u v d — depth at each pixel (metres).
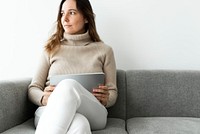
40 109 1.27
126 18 1.80
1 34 1.84
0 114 1.14
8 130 1.15
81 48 1.55
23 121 1.37
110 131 1.20
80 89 1.14
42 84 1.48
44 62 1.54
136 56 1.81
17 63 1.84
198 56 1.79
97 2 1.80
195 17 1.79
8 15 1.83
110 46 1.67
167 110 1.58
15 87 1.29
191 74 1.62
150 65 1.81
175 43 1.80
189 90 1.58
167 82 1.59
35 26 1.82
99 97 1.26
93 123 1.21
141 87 1.59
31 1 1.82
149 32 1.80
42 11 1.81
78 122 1.01
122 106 1.58
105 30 1.81
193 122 1.36
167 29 1.80
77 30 1.58
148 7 1.79
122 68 1.81
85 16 1.62
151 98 1.58
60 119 0.99
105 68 1.54
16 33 1.83
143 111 1.58
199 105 1.57
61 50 1.55
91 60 1.52
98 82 1.24
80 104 1.12
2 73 1.85
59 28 1.61
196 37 1.79
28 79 1.52
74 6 1.56
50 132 0.96
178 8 1.79
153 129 1.22
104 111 1.25
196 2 1.78
